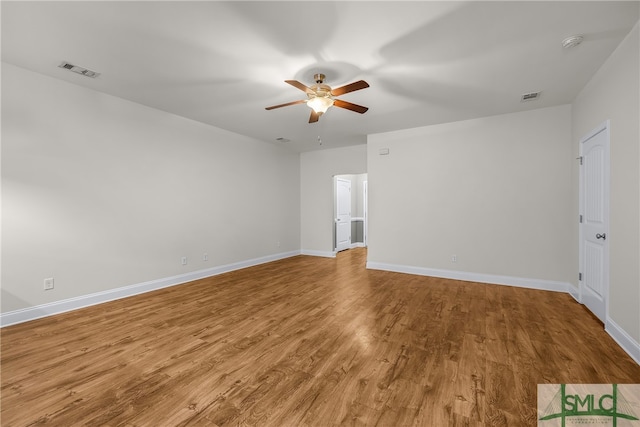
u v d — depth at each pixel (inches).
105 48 99.5
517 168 162.9
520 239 162.9
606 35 90.4
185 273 174.9
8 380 75.5
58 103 123.2
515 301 137.7
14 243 112.7
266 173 236.7
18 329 107.2
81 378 76.4
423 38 92.4
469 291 154.4
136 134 150.4
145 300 140.9
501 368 80.0
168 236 165.9
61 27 87.8
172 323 112.7
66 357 87.0
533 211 159.3
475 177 174.4
